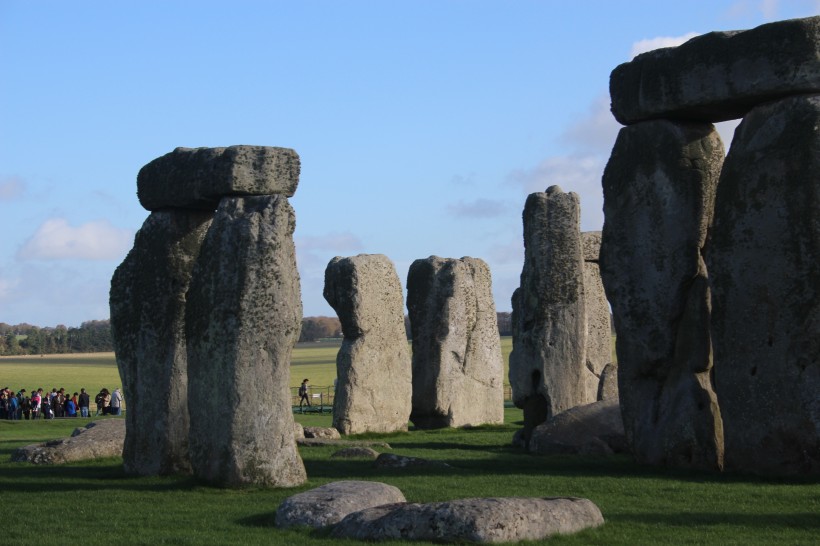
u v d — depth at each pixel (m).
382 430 30.64
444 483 17.44
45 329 148.75
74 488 17.64
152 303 18.73
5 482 18.41
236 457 16.80
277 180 17.25
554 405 25.30
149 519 14.62
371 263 30.95
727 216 19.09
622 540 12.70
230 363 16.81
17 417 43.69
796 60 18.39
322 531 13.21
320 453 22.55
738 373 18.89
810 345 18.16
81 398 44.94
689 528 13.72
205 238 17.31
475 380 33.94
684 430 19.97
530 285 25.94
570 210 25.78
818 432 18.03
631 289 20.88
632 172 20.91
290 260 17.11
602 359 32.84
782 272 18.42
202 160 17.53
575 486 17.27
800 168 18.28
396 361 31.16
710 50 19.36
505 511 12.36
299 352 113.69
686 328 20.39
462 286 33.62
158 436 18.62
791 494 16.39
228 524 14.08
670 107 20.05
